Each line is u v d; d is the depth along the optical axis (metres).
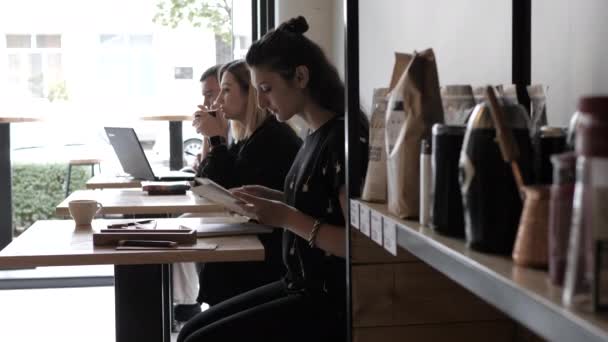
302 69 2.10
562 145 1.02
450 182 1.05
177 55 4.82
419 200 1.23
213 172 3.04
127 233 2.13
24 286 4.74
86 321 4.01
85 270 4.91
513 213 0.93
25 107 4.66
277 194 2.41
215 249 2.07
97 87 4.73
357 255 1.58
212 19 4.86
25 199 4.76
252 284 2.57
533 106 1.31
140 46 4.79
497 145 0.94
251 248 2.09
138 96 4.78
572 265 0.71
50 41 4.68
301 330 1.96
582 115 0.69
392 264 1.59
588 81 1.38
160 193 3.37
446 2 2.27
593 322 0.66
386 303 1.59
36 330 3.86
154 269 2.27
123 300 2.27
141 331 2.27
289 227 2.00
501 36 1.79
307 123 2.16
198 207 2.99
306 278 2.02
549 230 0.81
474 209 0.95
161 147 4.77
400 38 2.88
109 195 3.34
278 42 2.11
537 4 1.61
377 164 1.47
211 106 3.88
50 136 4.72
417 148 1.23
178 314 3.93
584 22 1.39
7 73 4.64
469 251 0.96
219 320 2.04
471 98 1.28
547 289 0.77
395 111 1.29
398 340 1.60
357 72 1.58
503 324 1.63
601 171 0.69
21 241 2.19
